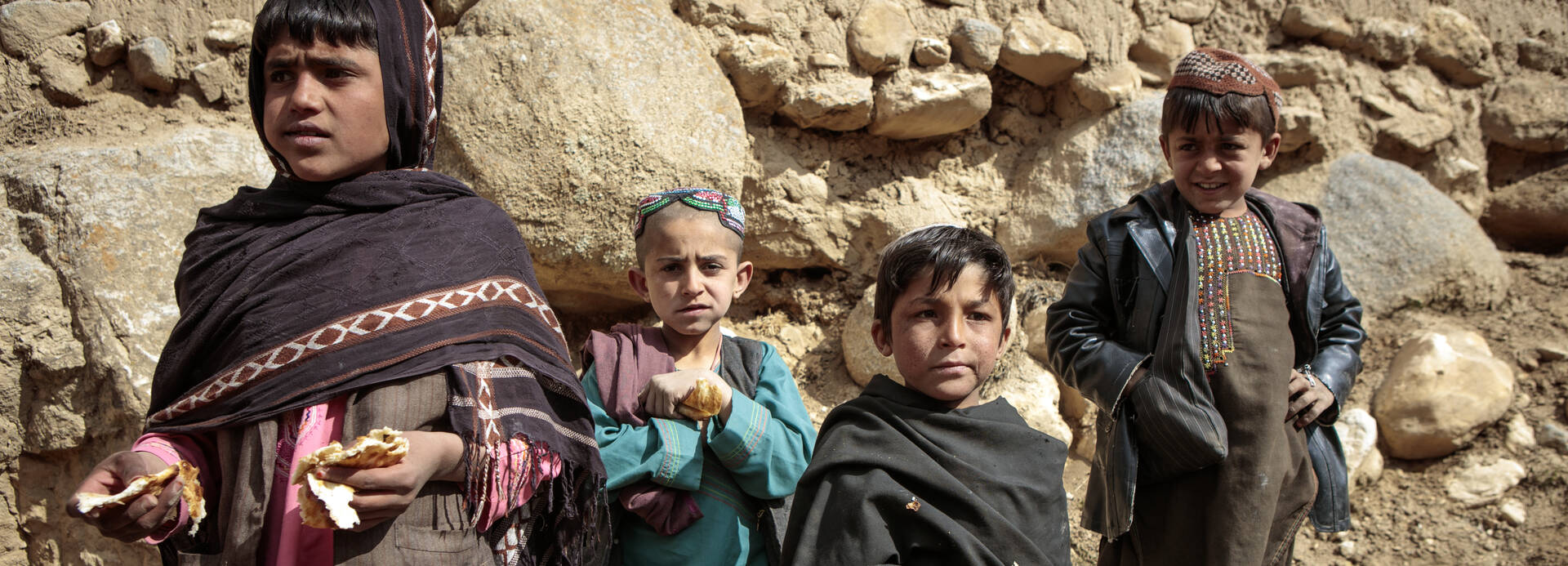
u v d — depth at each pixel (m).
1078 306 2.75
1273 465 2.48
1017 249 4.06
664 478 2.17
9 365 2.97
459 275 1.80
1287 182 4.31
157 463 1.65
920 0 3.89
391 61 1.86
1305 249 2.67
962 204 4.04
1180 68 2.66
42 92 3.38
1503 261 4.29
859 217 3.88
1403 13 4.50
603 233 3.38
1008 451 2.04
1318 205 4.25
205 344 1.78
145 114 3.42
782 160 3.79
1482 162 4.56
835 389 3.71
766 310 3.95
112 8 3.41
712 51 3.66
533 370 1.81
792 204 3.78
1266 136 2.60
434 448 1.63
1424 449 3.70
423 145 1.97
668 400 2.21
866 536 1.88
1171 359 2.49
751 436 2.22
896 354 2.11
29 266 3.01
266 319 1.74
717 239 2.38
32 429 3.00
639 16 3.56
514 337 1.80
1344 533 3.51
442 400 1.72
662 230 2.37
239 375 1.72
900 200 3.91
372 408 1.68
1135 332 2.63
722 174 3.53
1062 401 3.80
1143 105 4.03
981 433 2.03
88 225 3.04
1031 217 4.05
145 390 2.95
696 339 2.45
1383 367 3.96
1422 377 3.72
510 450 1.71
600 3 3.54
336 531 1.63
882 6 3.80
